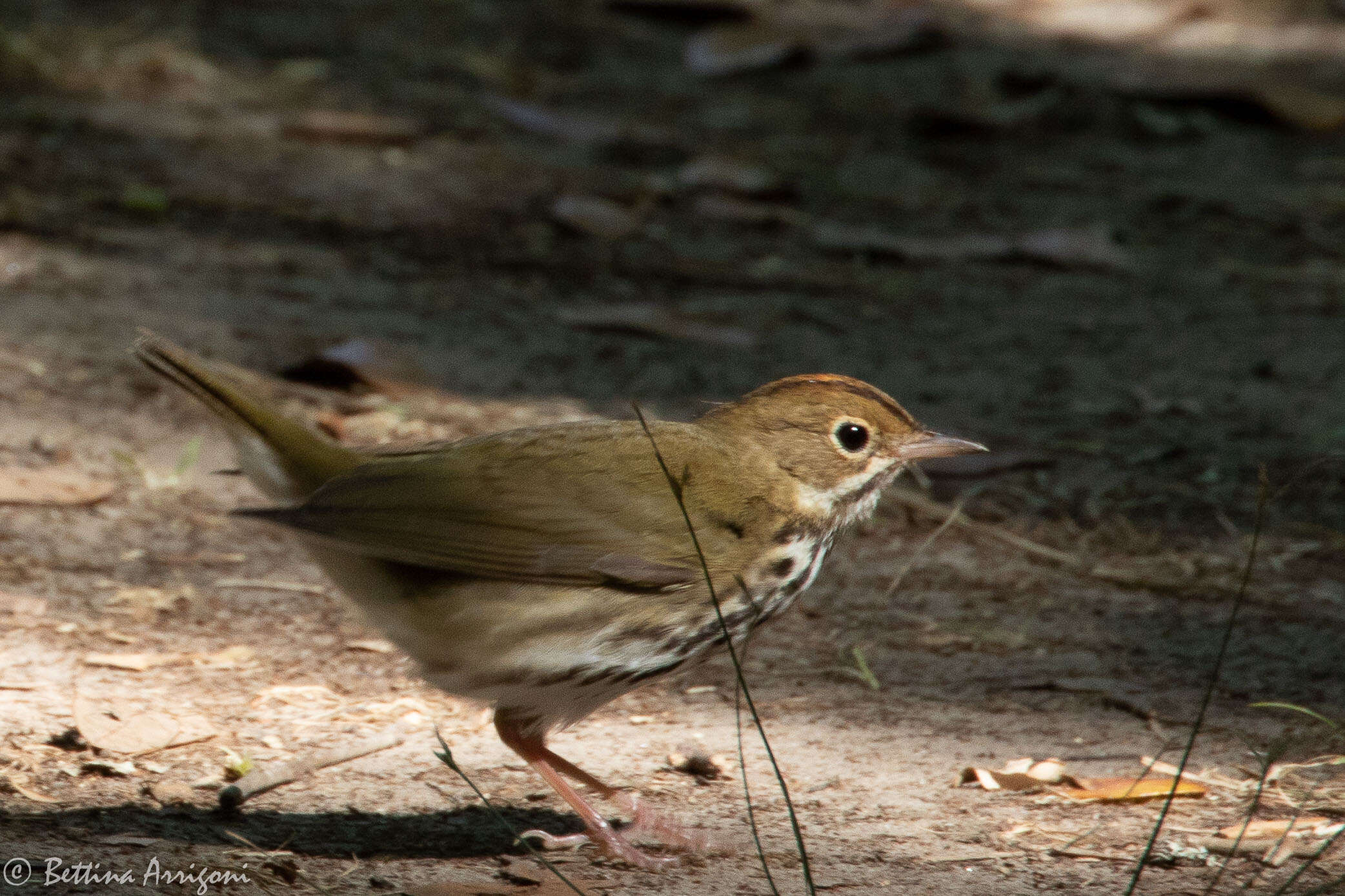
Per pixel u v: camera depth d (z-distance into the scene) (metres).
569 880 6.43
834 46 28.03
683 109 24.73
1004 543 11.27
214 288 15.35
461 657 6.60
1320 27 31.38
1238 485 12.49
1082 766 7.74
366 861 6.49
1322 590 10.49
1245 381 15.02
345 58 25.03
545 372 14.09
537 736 6.92
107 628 8.83
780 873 6.50
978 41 29.53
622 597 6.55
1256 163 23.70
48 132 19.88
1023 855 6.70
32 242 15.91
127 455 11.31
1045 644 9.51
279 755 7.48
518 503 6.55
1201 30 30.86
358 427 12.23
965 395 14.36
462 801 7.19
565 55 26.98
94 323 13.89
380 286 16.17
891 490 11.85
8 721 7.55
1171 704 8.56
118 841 6.38
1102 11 31.75
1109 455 13.02
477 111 23.22
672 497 6.71
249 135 20.84
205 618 9.15
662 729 8.16
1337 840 6.82
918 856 6.68
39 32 23.25
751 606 6.83
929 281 18.30
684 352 15.12
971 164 23.12
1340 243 20.06
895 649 9.39
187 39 24.62
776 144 23.31
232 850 6.39
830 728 8.20
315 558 6.79
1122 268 18.86
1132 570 10.75
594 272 17.50
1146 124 25.14
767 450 7.01
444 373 13.70
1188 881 6.45
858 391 7.17
